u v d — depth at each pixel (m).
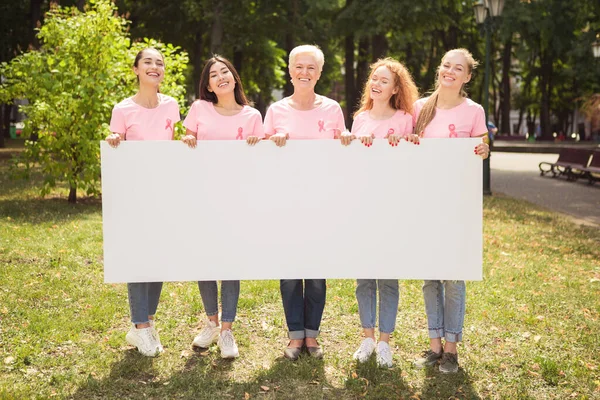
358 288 4.14
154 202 3.84
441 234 3.84
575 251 7.93
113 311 4.96
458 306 3.97
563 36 37.41
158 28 24.48
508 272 6.55
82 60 10.27
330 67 34.09
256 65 27.56
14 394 3.49
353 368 3.98
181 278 3.90
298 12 26.38
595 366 4.07
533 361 4.13
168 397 3.56
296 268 3.91
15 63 10.48
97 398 3.53
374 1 23.75
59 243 7.26
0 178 14.19
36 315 4.76
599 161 15.91
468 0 28.47
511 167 22.64
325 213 3.87
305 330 4.18
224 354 4.09
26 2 25.42
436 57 38.41
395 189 3.83
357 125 4.16
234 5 22.61
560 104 51.78
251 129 4.11
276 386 3.72
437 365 4.06
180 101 10.76
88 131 10.07
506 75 44.94
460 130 3.92
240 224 3.87
